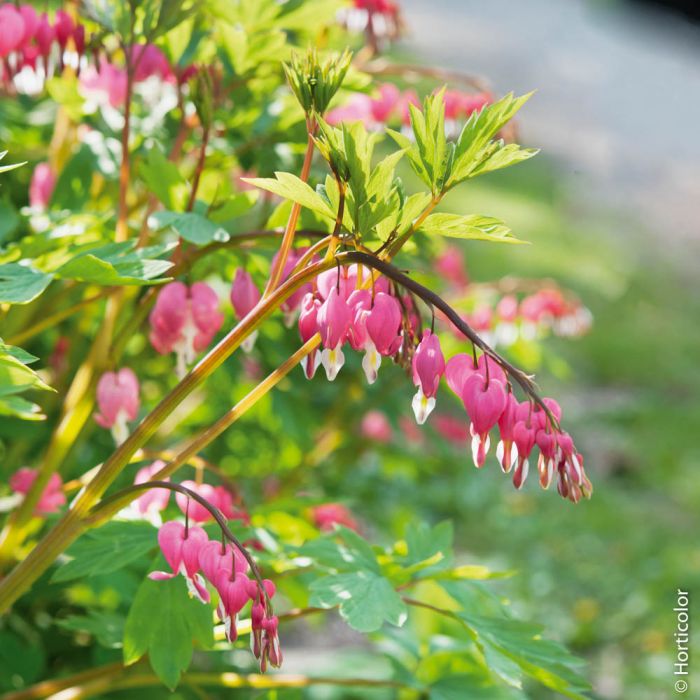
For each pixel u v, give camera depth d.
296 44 1.19
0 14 0.98
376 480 1.92
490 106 0.84
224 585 0.84
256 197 0.97
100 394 0.97
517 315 1.48
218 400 1.37
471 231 0.84
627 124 7.72
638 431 3.51
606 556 2.67
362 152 0.83
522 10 10.84
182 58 1.04
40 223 1.06
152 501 0.97
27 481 0.99
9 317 1.06
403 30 1.16
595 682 2.13
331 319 0.82
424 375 0.82
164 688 1.09
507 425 0.83
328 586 0.93
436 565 0.99
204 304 0.94
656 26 11.21
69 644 1.15
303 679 1.00
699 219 6.07
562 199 5.79
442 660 1.08
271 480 1.52
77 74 1.00
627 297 4.58
